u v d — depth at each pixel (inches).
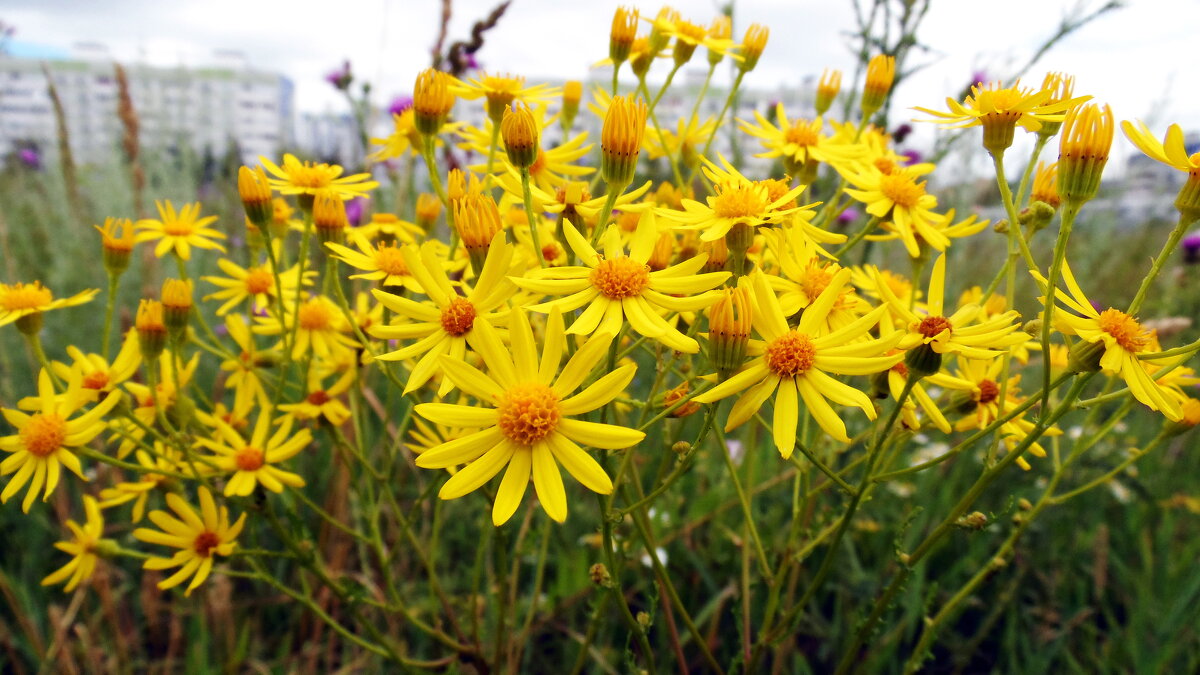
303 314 6.9
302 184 6.2
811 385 4.1
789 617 5.7
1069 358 4.3
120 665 8.4
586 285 4.4
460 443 4.0
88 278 15.2
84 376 5.9
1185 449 13.0
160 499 9.6
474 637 6.7
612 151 4.7
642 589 9.1
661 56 7.1
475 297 4.6
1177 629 8.6
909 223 5.9
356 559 10.0
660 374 5.2
